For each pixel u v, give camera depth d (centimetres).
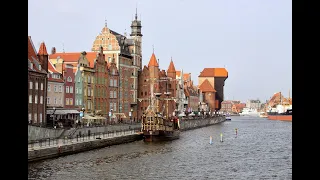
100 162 5272
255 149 7462
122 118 12325
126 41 13512
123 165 5106
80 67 9944
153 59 14175
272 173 4706
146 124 9094
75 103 9644
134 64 13488
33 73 7525
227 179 4306
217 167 5125
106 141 7331
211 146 7994
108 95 11562
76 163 5062
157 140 9056
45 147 5303
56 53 10750
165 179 4244
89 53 11362
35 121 7606
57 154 5509
